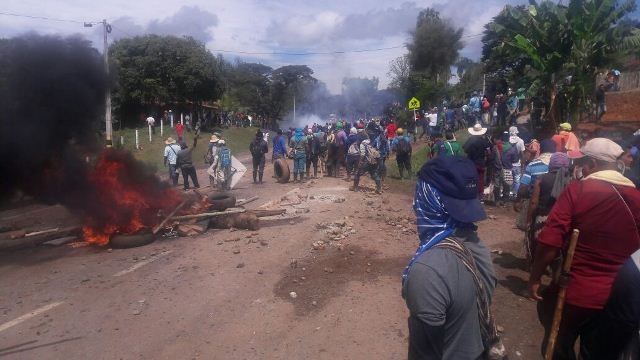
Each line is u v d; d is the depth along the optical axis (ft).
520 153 41.86
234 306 19.33
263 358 15.21
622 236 9.84
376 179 46.60
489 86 109.09
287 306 19.24
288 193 46.98
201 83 170.40
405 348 15.61
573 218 10.20
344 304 19.31
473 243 7.62
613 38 59.06
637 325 7.94
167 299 20.24
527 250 21.94
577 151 18.84
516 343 15.87
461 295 6.99
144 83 161.58
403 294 7.42
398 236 29.94
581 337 10.27
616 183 10.24
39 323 18.20
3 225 37.81
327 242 28.48
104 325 17.84
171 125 151.53
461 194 7.43
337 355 15.28
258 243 28.73
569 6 59.72
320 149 61.98
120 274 23.90
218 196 37.06
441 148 34.47
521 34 66.49
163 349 15.87
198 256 26.50
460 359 7.05
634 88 72.38
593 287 9.88
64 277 23.77
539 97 65.31
